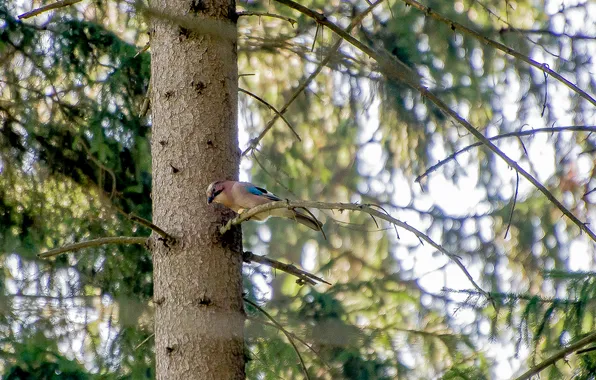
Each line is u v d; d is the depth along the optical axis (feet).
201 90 31.19
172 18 28.14
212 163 30.73
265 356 43.27
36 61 40.65
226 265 29.76
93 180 40.96
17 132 40.60
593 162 49.55
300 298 50.42
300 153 60.54
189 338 28.91
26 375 38.52
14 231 40.16
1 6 40.45
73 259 40.19
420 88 31.27
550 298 34.35
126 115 40.81
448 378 36.91
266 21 53.26
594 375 32.07
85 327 39.65
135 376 39.14
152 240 30.35
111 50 41.06
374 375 46.68
